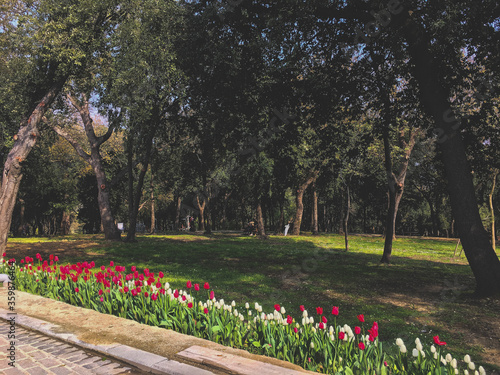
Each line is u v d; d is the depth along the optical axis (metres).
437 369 3.06
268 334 3.96
